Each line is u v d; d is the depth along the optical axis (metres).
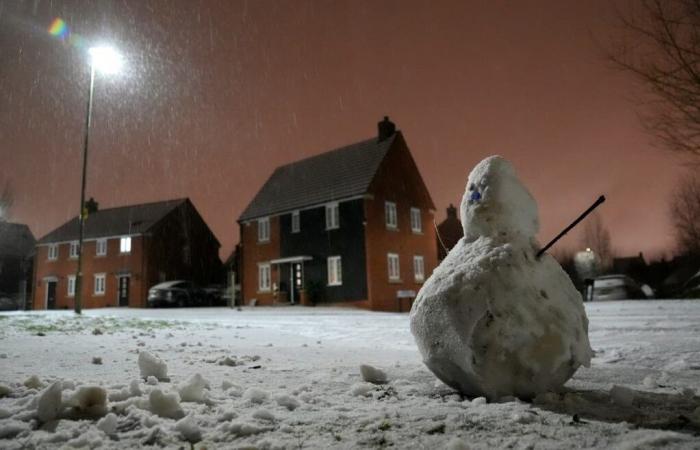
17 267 57.44
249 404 3.66
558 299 3.81
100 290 45.69
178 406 3.34
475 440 2.77
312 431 2.98
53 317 16.67
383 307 31.34
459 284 3.75
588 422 3.08
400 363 6.10
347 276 31.84
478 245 3.96
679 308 15.19
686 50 9.00
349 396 4.05
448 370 3.84
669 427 3.02
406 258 34.12
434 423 3.08
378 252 31.84
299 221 35.06
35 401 3.42
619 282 28.88
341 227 32.66
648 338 8.32
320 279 33.22
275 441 2.78
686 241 41.41
